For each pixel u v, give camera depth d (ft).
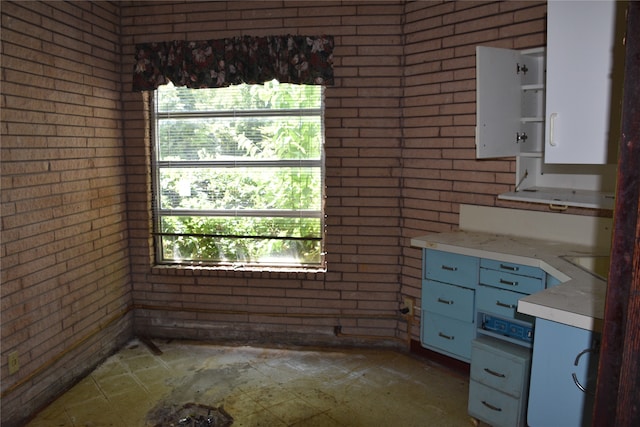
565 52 6.12
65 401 9.18
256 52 10.82
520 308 5.81
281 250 11.81
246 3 10.86
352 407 8.94
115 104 11.29
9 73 8.14
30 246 8.69
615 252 2.19
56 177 9.34
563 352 5.59
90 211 10.41
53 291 9.29
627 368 2.04
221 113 11.50
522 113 8.56
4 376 8.14
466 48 9.73
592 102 6.00
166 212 11.98
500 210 9.54
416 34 10.40
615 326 2.23
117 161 11.41
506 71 8.15
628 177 2.12
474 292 8.52
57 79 9.32
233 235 11.68
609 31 5.78
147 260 11.96
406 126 10.77
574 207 8.72
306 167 11.37
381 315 11.38
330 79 10.71
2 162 8.04
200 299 11.90
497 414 7.91
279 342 11.82
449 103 10.07
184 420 8.45
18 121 8.36
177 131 11.72
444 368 10.49
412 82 10.57
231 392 9.47
